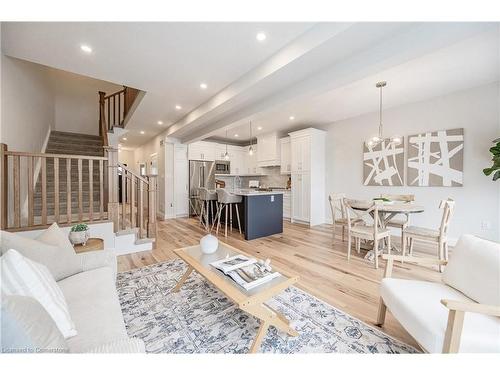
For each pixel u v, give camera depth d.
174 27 1.99
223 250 2.14
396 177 4.12
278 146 6.24
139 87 3.29
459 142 3.41
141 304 1.90
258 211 4.13
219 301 1.95
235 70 2.80
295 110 4.38
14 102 2.81
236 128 5.94
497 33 2.05
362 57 2.13
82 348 0.91
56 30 2.04
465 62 2.58
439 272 2.57
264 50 2.38
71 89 5.64
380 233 2.83
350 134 4.90
